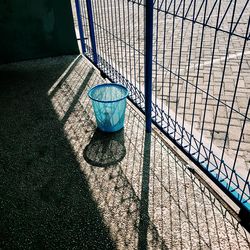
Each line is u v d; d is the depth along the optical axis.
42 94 4.16
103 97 3.40
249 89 4.03
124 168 2.72
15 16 4.95
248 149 2.92
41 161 2.87
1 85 4.52
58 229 2.19
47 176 2.69
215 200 2.35
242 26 6.73
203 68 4.72
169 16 7.71
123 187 2.52
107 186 2.54
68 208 2.35
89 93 3.10
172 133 3.02
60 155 2.94
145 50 2.65
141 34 6.40
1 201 2.45
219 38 6.05
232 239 2.04
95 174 2.67
